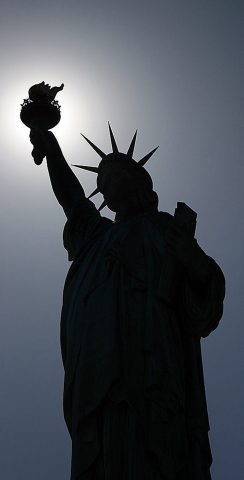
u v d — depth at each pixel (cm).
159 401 7794
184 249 8412
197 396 8325
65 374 8481
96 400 7819
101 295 8588
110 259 8831
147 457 7512
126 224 9362
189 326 8631
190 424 8125
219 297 8612
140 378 7938
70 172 10369
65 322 9094
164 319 8375
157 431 7612
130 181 10031
